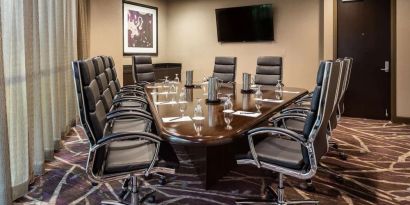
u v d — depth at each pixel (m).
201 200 2.55
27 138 2.71
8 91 2.55
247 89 4.07
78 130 4.85
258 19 6.68
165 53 7.96
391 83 5.66
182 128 2.07
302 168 1.99
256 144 2.33
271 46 6.71
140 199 2.43
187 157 3.50
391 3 5.53
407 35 5.45
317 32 6.21
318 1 6.15
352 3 5.89
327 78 1.82
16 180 2.57
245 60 7.03
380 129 5.10
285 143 2.37
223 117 2.40
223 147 3.00
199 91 4.09
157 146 1.95
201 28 7.52
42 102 3.46
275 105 2.97
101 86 2.54
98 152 1.87
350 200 2.54
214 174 2.86
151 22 7.48
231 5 7.06
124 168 1.93
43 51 3.50
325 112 1.90
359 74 5.98
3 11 2.51
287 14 6.47
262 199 2.45
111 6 6.03
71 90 4.78
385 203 2.49
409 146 4.10
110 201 2.35
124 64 6.78
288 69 6.56
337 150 3.81
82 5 5.26
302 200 2.44
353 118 6.02
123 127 2.90
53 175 3.07
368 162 3.46
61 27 4.23
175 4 7.79
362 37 5.89
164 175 2.92
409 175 3.08
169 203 2.49
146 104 3.47
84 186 2.81
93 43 5.68
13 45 2.61
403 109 5.58
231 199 2.57
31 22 2.91
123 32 6.71
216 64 5.57
